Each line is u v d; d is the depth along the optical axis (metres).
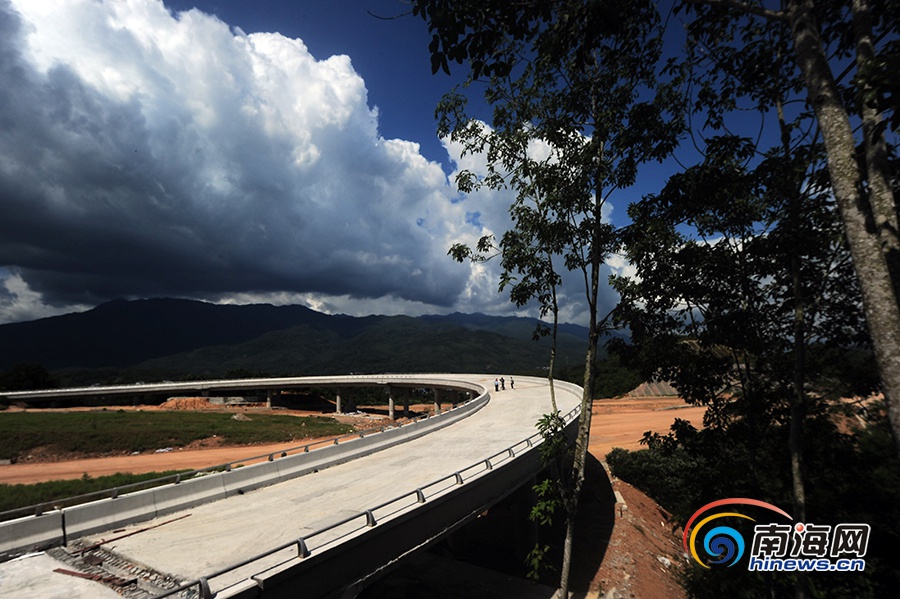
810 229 7.51
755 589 8.68
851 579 8.70
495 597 16.12
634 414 51.66
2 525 9.70
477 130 10.69
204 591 7.23
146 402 88.62
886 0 6.15
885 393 4.57
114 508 11.48
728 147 7.94
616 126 8.79
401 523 11.19
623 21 6.77
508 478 16.23
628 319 9.36
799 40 5.46
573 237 9.80
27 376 92.19
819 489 9.38
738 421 9.24
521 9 6.12
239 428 48.34
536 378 60.28
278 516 12.00
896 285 4.67
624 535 20.84
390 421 65.88
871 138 4.79
